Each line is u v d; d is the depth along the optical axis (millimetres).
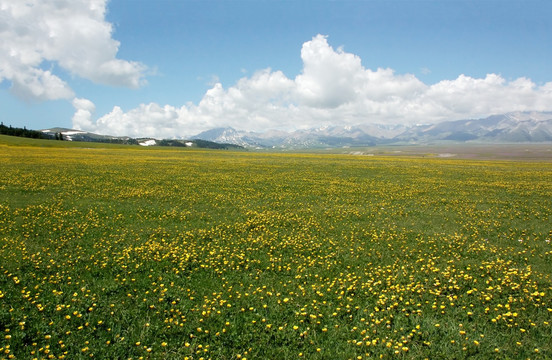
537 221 22422
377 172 54469
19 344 8445
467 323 9617
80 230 18859
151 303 10680
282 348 8562
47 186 32812
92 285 11906
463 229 20500
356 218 23031
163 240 17266
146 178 41375
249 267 14109
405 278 12844
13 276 12422
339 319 9977
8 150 86750
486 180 44562
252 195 31469
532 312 10133
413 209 26062
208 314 9961
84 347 8336
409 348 8594
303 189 35469
